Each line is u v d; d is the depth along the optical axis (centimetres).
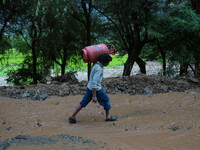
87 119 429
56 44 1491
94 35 1634
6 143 282
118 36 1625
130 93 652
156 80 730
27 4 1119
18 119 420
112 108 509
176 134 330
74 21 1502
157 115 440
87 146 280
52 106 524
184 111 462
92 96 398
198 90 685
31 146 276
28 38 1594
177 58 989
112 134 336
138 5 618
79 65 2027
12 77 1659
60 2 958
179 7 857
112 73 3409
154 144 293
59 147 274
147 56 1802
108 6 1153
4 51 1542
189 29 754
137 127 370
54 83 791
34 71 1620
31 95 628
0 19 1290
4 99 587
